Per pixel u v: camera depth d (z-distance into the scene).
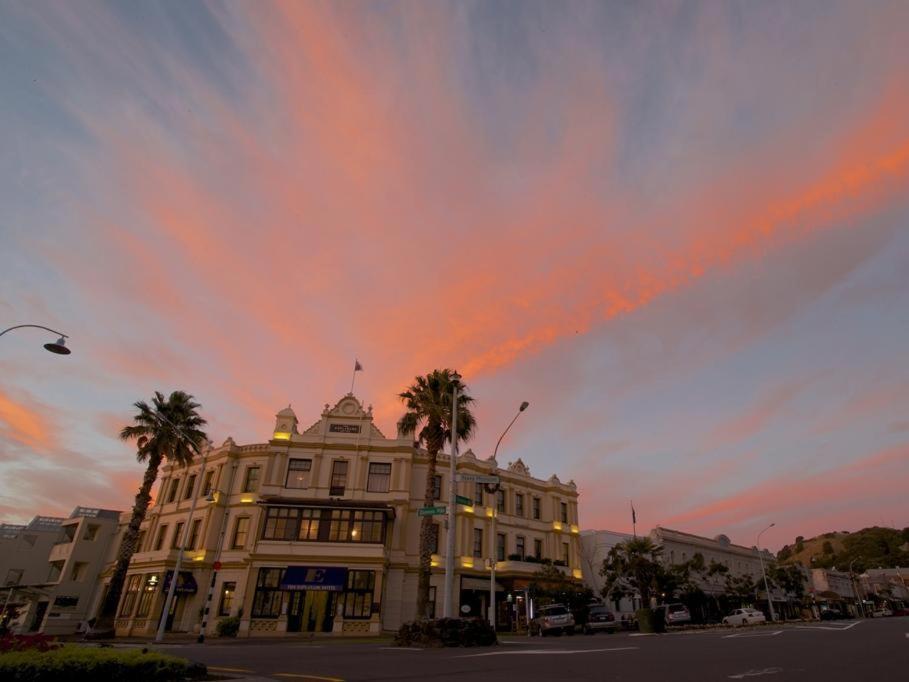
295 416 43.75
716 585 60.66
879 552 153.62
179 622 37.53
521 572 42.50
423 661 12.02
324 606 36.59
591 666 9.83
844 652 11.23
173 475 46.47
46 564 53.94
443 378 33.34
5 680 6.77
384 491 41.69
